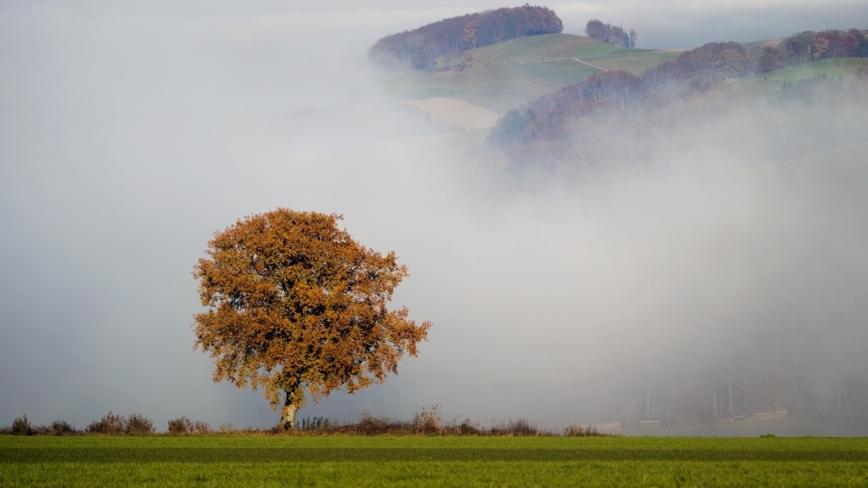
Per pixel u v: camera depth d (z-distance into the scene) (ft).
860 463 108.27
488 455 120.57
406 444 138.62
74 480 93.86
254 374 180.24
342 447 132.77
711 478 93.35
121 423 170.30
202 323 180.45
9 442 138.21
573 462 109.91
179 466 105.09
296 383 180.55
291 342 176.76
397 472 99.91
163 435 161.38
